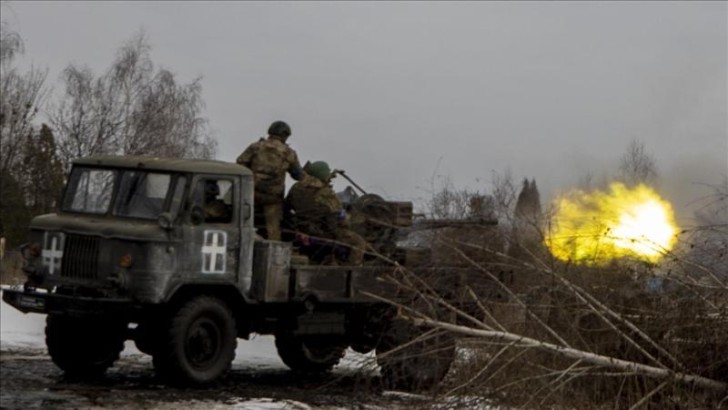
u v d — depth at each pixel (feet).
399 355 37.32
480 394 31.73
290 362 49.80
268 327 45.83
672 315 32.71
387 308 43.65
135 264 42.11
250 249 44.52
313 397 41.27
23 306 42.73
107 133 127.95
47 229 44.04
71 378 44.50
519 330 32.91
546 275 33.27
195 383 42.65
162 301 42.11
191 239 42.96
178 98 134.82
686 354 32.58
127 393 40.52
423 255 38.45
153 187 43.50
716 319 32.50
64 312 41.65
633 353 32.91
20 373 45.27
